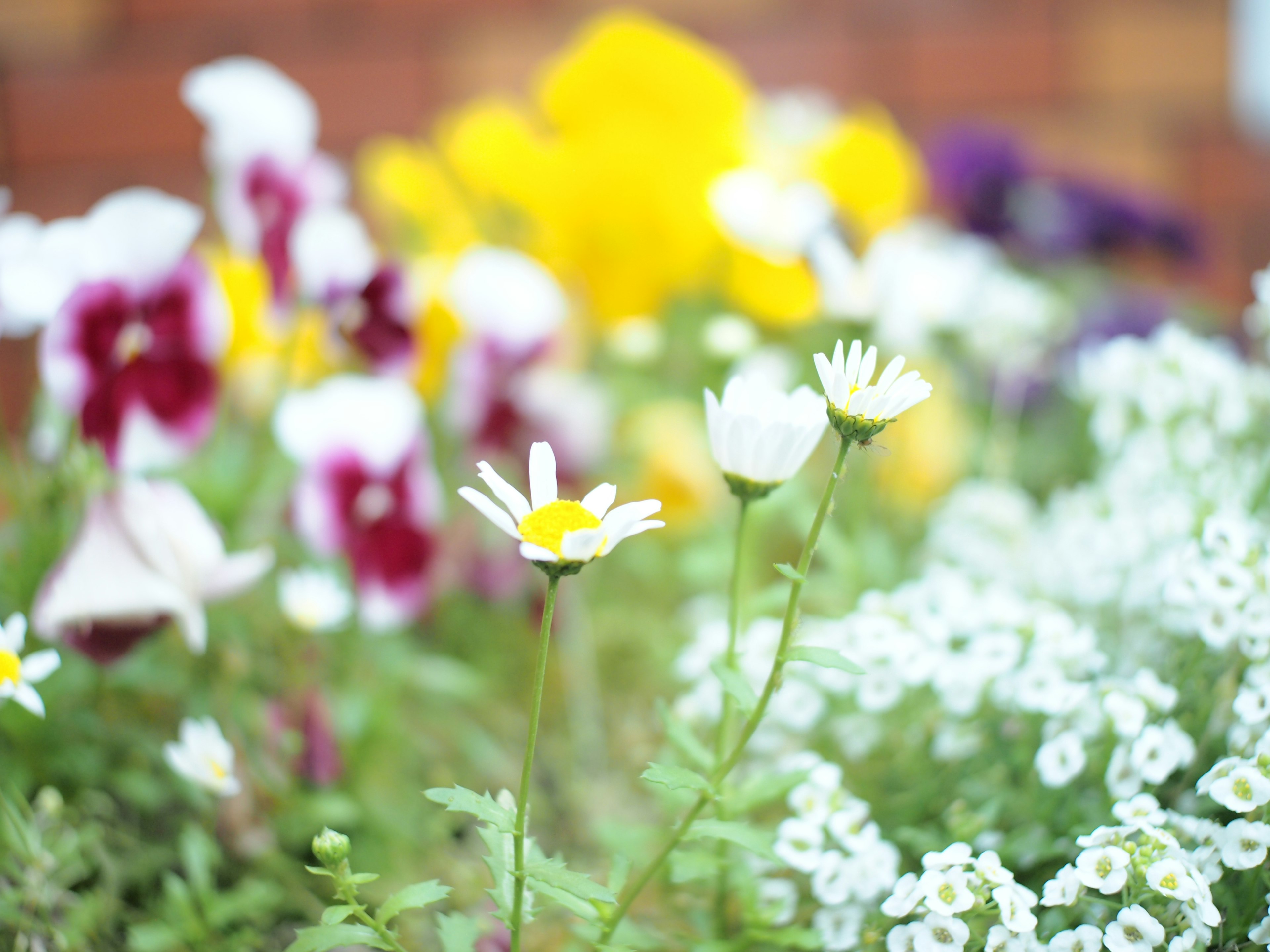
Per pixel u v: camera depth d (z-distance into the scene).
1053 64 0.81
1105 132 0.82
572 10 0.79
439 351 0.49
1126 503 0.42
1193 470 0.42
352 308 0.45
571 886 0.33
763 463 0.34
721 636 0.41
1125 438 0.45
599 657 0.50
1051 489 0.57
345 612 0.42
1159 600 0.38
